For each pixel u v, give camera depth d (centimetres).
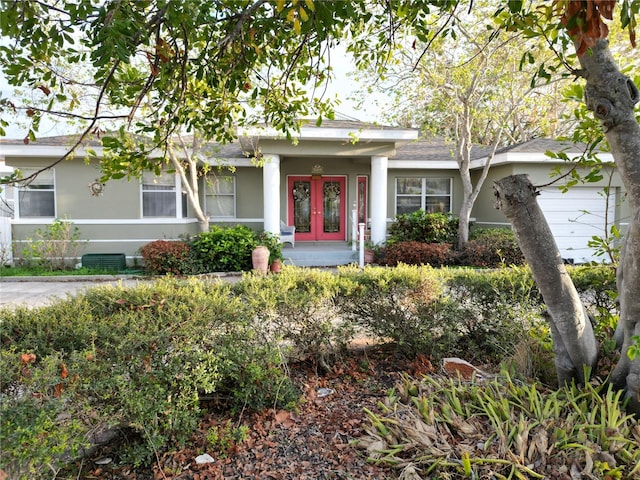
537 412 249
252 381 295
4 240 1162
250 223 1356
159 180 1228
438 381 322
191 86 332
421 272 433
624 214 1188
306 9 202
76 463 257
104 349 248
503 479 204
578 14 160
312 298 380
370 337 430
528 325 400
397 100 1133
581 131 311
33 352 236
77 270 1137
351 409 317
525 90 1057
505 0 268
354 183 1471
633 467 213
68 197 1184
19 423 178
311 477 234
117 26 172
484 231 1227
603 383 271
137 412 241
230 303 331
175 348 265
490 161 1143
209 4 224
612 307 403
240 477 238
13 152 1116
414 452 242
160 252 1077
